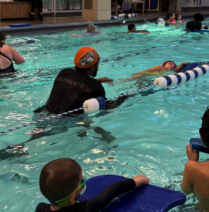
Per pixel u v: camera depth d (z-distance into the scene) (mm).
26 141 2668
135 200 1708
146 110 3416
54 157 2410
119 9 14125
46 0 13312
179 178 2090
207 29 10266
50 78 4656
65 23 10391
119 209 1636
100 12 11789
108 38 8609
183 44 7750
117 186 1666
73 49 7047
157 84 4242
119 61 5902
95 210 1503
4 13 11062
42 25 9680
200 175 1745
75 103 3061
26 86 4223
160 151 2486
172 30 10281
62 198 1362
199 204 1776
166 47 7355
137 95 3939
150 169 2219
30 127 2928
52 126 2951
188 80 4574
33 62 5691
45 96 3832
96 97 3168
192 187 1837
